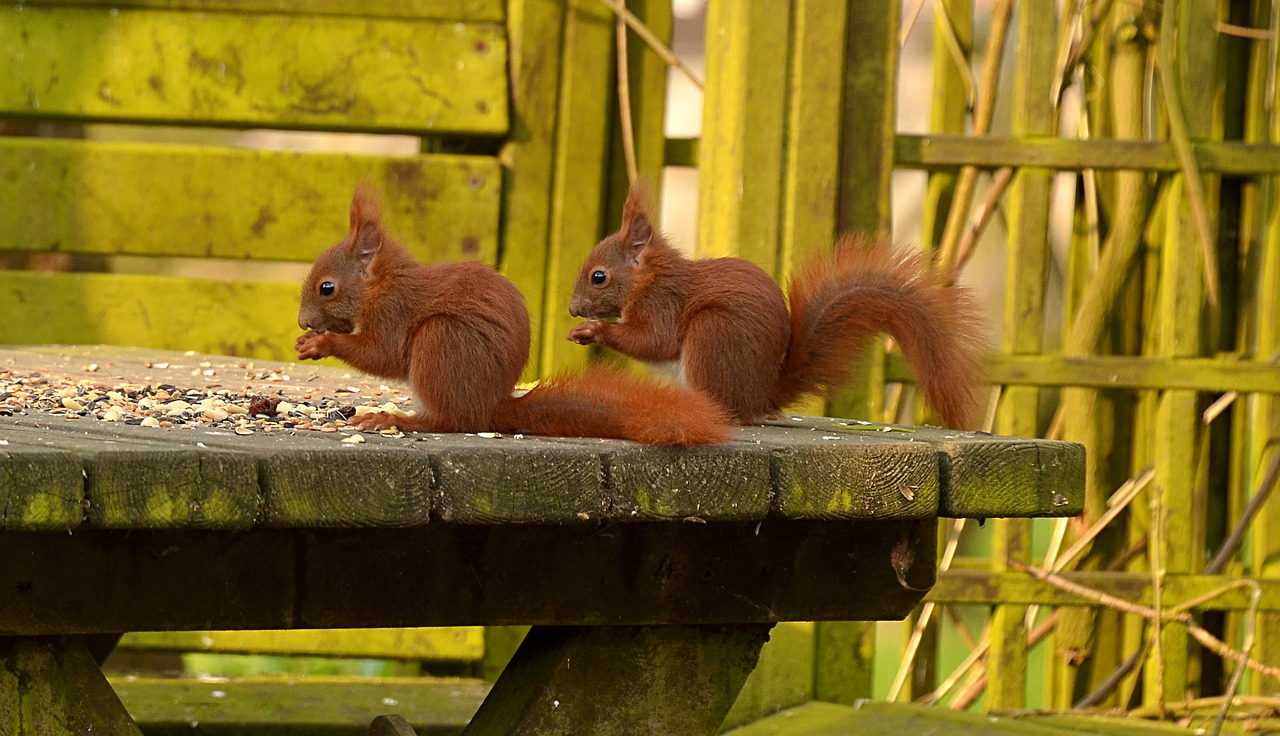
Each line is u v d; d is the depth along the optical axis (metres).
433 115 10.57
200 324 10.61
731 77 9.60
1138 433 10.27
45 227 10.50
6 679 4.77
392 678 10.43
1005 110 19.02
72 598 4.75
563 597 5.44
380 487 4.61
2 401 6.16
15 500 4.14
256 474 4.46
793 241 9.49
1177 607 9.69
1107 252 10.02
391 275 5.89
